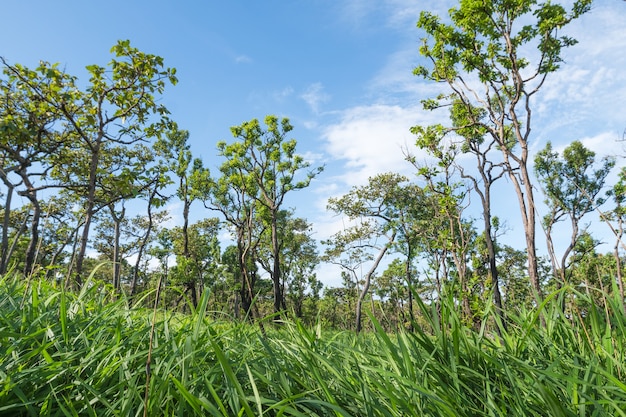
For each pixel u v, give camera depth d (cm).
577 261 2155
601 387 146
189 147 3044
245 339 245
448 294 195
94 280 276
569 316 235
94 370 184
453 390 165
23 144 1005
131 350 206
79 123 1046
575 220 2527
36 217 1052
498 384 175
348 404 170
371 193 2966
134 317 265
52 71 942
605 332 200
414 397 160
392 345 177
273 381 193
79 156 1325
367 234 2981
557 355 198
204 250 3594
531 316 230
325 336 281
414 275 2731
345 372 200
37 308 224
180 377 180
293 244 3797
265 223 3055
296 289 3825
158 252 3425
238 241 3048
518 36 1645
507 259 2964
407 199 2959
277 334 287
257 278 3884
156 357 195
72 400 162
